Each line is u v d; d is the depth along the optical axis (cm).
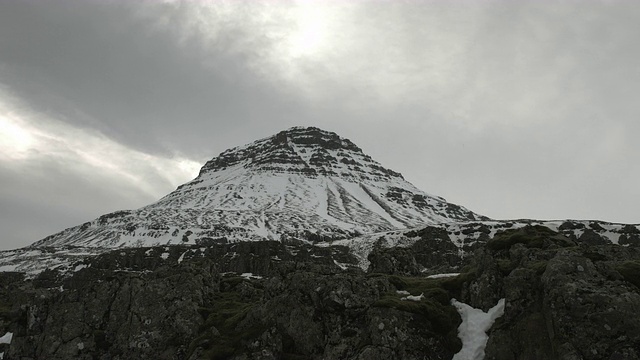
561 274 4378
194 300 6844
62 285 16025
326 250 18600
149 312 6738
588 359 3912
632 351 3759
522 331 4456
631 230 17500
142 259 17038
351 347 5116
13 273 16425
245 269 15138
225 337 5950
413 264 8019
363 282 5712
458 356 4831
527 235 5972
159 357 6275
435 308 5319
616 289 4153
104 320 6950
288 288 5959
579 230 18475
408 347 4888
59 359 6556
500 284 5216
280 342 5538
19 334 7162
